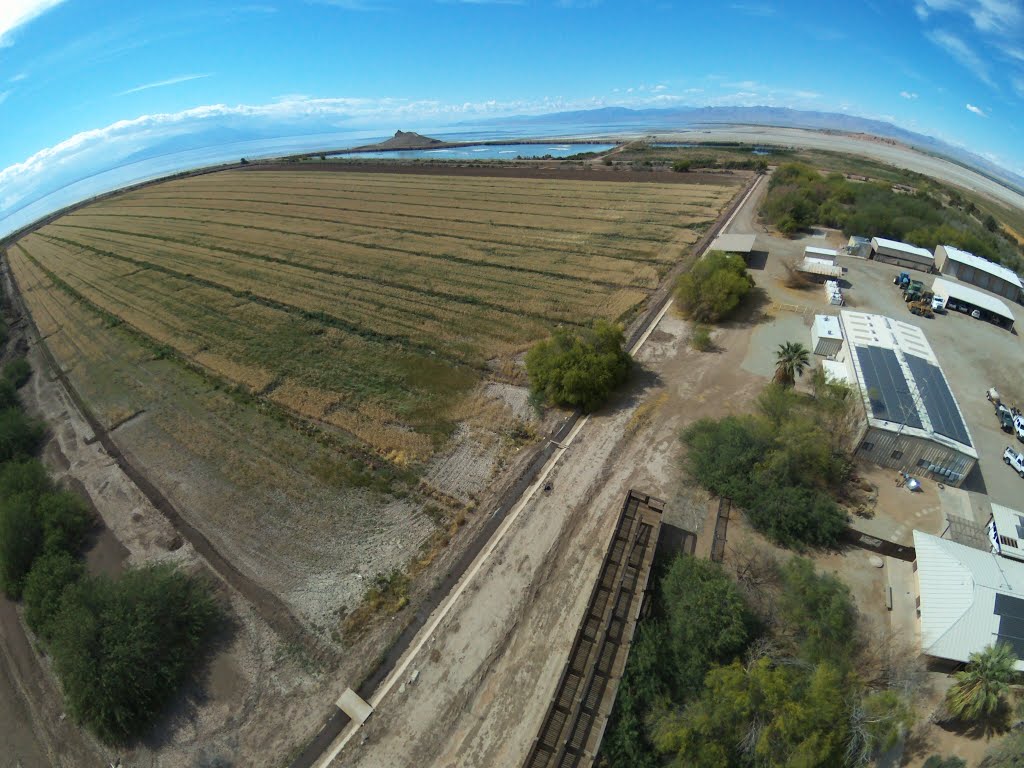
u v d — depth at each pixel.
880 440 33.47
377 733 22.34
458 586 28.33
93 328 63.88
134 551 32.12
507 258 72.62
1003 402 41.25
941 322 52.38
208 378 49.72
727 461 32.25
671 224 81.25
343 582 29.06
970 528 29.27
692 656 22.50
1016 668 21.42
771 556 28.41
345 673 24.62
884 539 29.55
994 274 58.34
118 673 23.06
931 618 24.08
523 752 21.33
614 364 42.53
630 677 22.22
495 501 33.62
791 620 23.66
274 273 74.19
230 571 30.22
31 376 55.97
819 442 31.55
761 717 19.09
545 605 26.89
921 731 20.86
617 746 20.45
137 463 39.75
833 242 72.31
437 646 25.41
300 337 55.78
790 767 17.41
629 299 58.75
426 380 46.50
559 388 41.06
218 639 26.50
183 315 63.72
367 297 63.91
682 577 25.05
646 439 37.81
